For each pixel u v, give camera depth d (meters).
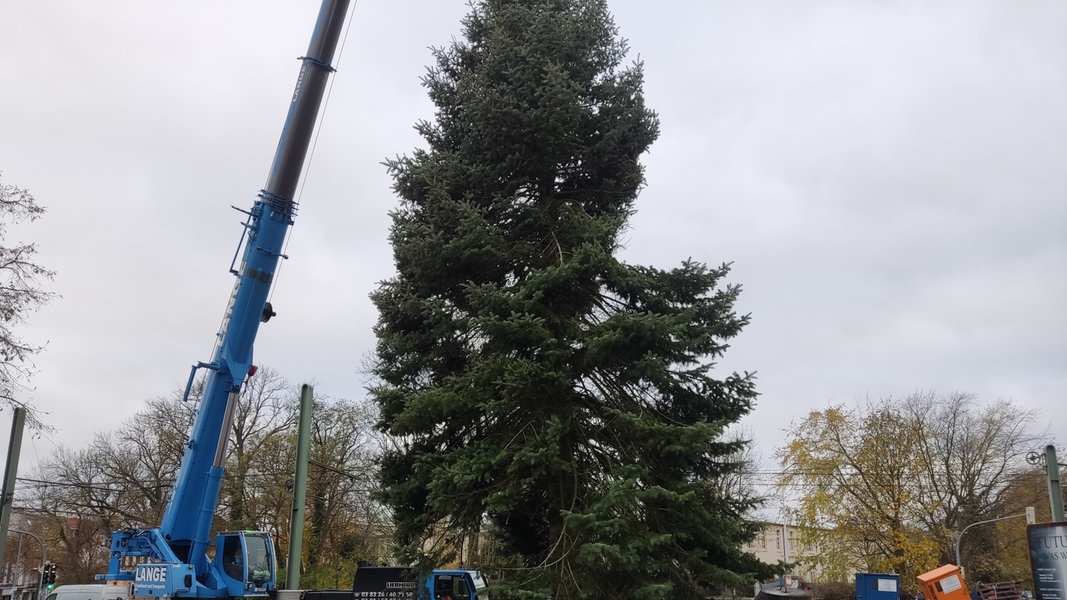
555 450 12.95
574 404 14.77
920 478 40.84
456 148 17.61
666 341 14.16
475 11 18.53
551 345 13.84
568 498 14.14
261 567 18.52
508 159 15.75
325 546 43.53
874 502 40.75
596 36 16.84
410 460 15.42
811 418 42.41
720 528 14.06
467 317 15.24
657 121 16.92
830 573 40.50
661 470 14.24
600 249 14.26
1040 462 35.41
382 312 16.03
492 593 12.86
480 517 14.25
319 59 16.44
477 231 14.73
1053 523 11.10
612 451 14.54
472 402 13.98
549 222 16.00
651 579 13.04
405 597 17.34
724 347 15.18
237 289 16.58
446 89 17.91
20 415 16.38
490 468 13.30
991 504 41.75
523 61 16.08
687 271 15.34
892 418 41.59
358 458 42.59
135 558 17.28
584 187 17.39
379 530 42.56
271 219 16.52
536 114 15.16
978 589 30.16
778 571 14.65
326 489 42.66
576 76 16.47
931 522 40.88
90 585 21.28
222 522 39.62
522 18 16.66
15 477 16.06
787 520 41.78
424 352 16.02
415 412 13.98
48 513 41.75
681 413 15.48
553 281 14.23
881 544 40.47
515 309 14.22
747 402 15.27
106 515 41.62
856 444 41.69
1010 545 42.25
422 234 15.41
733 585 13.56
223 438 16.67
